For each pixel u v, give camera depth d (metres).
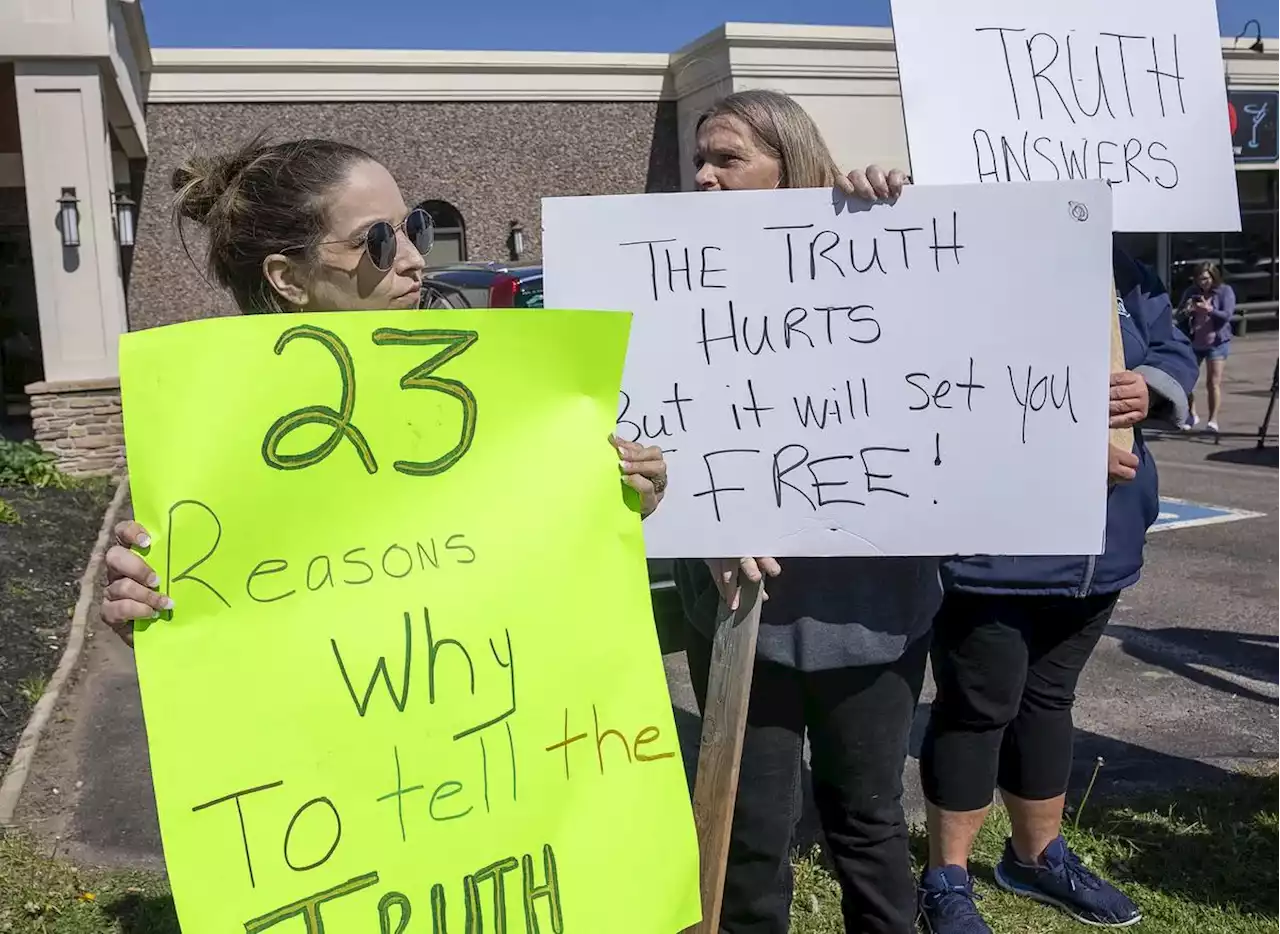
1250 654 4.86
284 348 1.39
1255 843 3.09
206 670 1.33
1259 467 9.49
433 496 1.45
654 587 3.42
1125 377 2.19
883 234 1.93
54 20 9.20
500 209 16.05
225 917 1.29
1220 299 11.19
